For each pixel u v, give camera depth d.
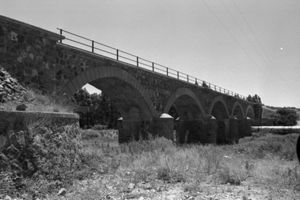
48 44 14.84
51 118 8.76
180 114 38.94
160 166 10.17
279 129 55.94
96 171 9.45
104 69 19.11
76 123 10.12
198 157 12.38
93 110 59.41
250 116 73.44
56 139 8.73
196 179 8.54
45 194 6.68
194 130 37.88
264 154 17.69
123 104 26.31
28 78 13.41
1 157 6.84
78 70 16.97
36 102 11.03
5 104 9.27
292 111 83.06
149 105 24.62
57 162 8.31
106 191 6.96
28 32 13.57
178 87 30.47
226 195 6.88
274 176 9.20
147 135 24.75
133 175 8.99
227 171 9.12
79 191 6.88
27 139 7.66
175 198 6.49
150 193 6.93
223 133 46.19
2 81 10.68
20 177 7.03
